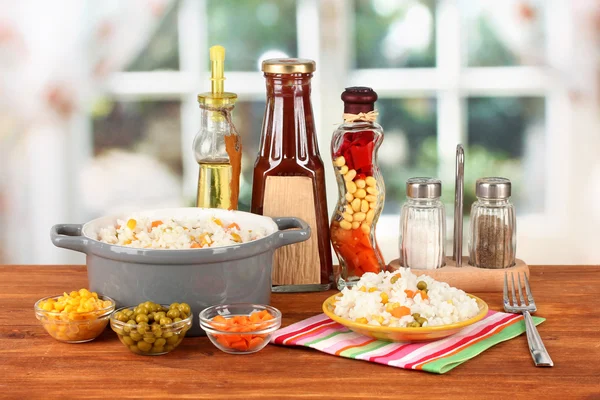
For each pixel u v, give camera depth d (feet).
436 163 10.94
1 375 3.70
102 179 11.14
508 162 10.93
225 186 4.90
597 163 10.85
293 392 3.49
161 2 10.72
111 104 10.97
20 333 4.25
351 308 4.13
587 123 10.77
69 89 10.93
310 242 4.94
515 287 5.00
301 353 3.95
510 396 3.42
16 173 11.09
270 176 4.91
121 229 4.50
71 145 11.06
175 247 4.21
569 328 4.26
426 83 10.75
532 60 10.67
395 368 3.73
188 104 10.94
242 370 3.74
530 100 10.77
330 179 10.83
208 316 4.06
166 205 11.21
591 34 10.55
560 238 11.12
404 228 5.07
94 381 3.63
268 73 4.83
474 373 3.67
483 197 4.96
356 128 4.80
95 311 4.03
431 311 3.98
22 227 11.23
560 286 5.07
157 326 3.82
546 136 10.87
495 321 4.30
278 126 4.89
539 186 11.02
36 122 11.00
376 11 10.59
